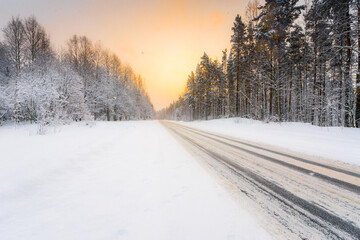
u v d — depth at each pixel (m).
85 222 2.05
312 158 4.92
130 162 4.68
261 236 1.76
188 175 3.63
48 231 1.90
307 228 1.89
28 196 2.71
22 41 19.25
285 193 2.76
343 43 12.63
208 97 37.03
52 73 16.92
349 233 1.80
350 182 3.19
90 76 24.38
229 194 2.72
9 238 1.79
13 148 5.70
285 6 15.67
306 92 19.62
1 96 14.57
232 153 5.68
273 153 5.62
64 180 3.41
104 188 3.02
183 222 2.01
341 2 9.65
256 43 17.84
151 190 2.91
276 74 17.41
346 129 9.22
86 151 5.77
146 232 1.85
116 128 15.37
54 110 11.66
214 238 1.74
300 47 18.45
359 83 10.05
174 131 13.66
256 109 20.34
